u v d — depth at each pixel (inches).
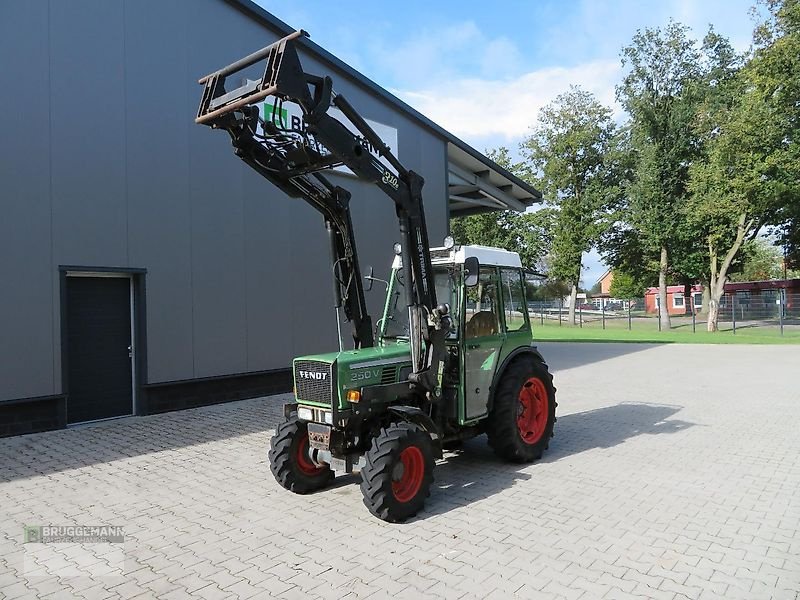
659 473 230.7
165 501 203.8
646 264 1438.2
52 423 307.6
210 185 383.9
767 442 277.7
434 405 219.9
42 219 302.7
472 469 239.5
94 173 324.5
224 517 188.7
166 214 358.9
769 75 895.7
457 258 228.2
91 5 324.8
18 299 293.4
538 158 1424.7
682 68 1166.3
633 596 134.8
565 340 940.6
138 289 346.0
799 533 170.9
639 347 804.6
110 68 332.5
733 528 175.0
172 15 364.2
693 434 295.3
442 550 161.5
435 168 577.9
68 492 213.3
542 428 255.6
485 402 233.5
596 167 1405.0
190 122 373.1
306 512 192.7
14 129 293.1
